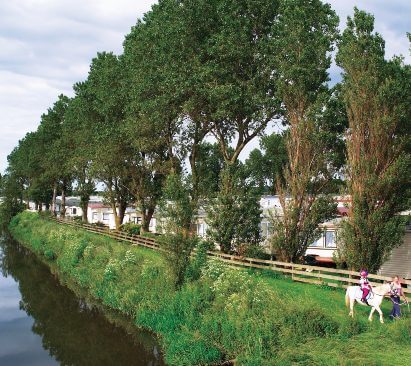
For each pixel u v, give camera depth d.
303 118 30.44
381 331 17.33
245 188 34.38
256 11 35.84
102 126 48.69
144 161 49.19
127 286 28.36
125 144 47.44
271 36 35.69
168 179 26.66
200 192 37.97
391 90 24.27
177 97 36.16
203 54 36.97
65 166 67.75
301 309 18.34
